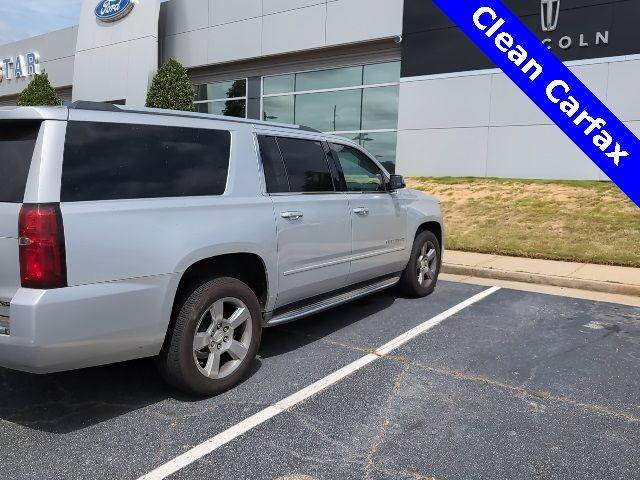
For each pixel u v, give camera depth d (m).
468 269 8.48
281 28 18.89
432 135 16.27
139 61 21.25
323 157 5.17
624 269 8.20
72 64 25.70
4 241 3.14
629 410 3.78
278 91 19.94
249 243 4.11
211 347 3.90
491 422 3.59
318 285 4.96
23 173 3.18
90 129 3.38
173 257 3.59
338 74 18.48
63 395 3.95
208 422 3.55
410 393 4.02
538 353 4.90
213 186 4.02
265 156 4.52
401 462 3.11
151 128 3.72
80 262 3.16
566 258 8.91
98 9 22.31
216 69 21.25
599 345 5.13
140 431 3.44
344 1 17.52
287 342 5.15
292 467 3.05
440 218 7.10
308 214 4.73
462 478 2.96
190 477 2.95
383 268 5.97
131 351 3.48
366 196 5.60
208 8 20.62
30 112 3.21
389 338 5.28
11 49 28.47
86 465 3.05
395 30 16.67
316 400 3.89
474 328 5.64
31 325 3.00
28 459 3.11
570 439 3.38
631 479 2.96
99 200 3.31
